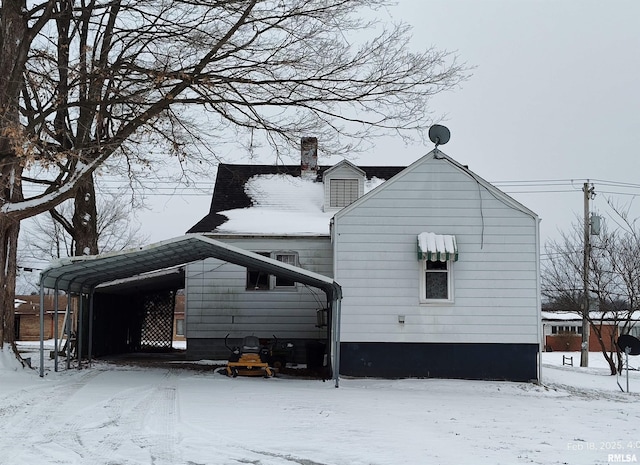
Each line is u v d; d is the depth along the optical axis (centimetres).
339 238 1989
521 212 2000
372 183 2881
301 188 2858
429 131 2033
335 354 1766
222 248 1716
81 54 1641
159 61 1727
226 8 1653
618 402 1686
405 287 1975
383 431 1054
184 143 1850
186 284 2500
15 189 1836
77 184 1681
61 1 1720
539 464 836
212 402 1313
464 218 1997
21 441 920
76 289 2027
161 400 1322
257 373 1930
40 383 1545
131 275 2088
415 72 1834
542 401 1606
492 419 1243
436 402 1477
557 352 5209
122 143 1792
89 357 2103
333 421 1138
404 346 1961
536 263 1981
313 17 1698
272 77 1723
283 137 1819
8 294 1808
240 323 2491
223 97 1725
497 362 1958
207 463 811
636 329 4897
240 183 2870
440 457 865
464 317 1970
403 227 1992
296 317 2494
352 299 1970
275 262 1702
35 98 1772
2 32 1662
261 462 822
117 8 1711
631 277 2773
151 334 3180
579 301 3366
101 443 912
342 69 1716
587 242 2981
